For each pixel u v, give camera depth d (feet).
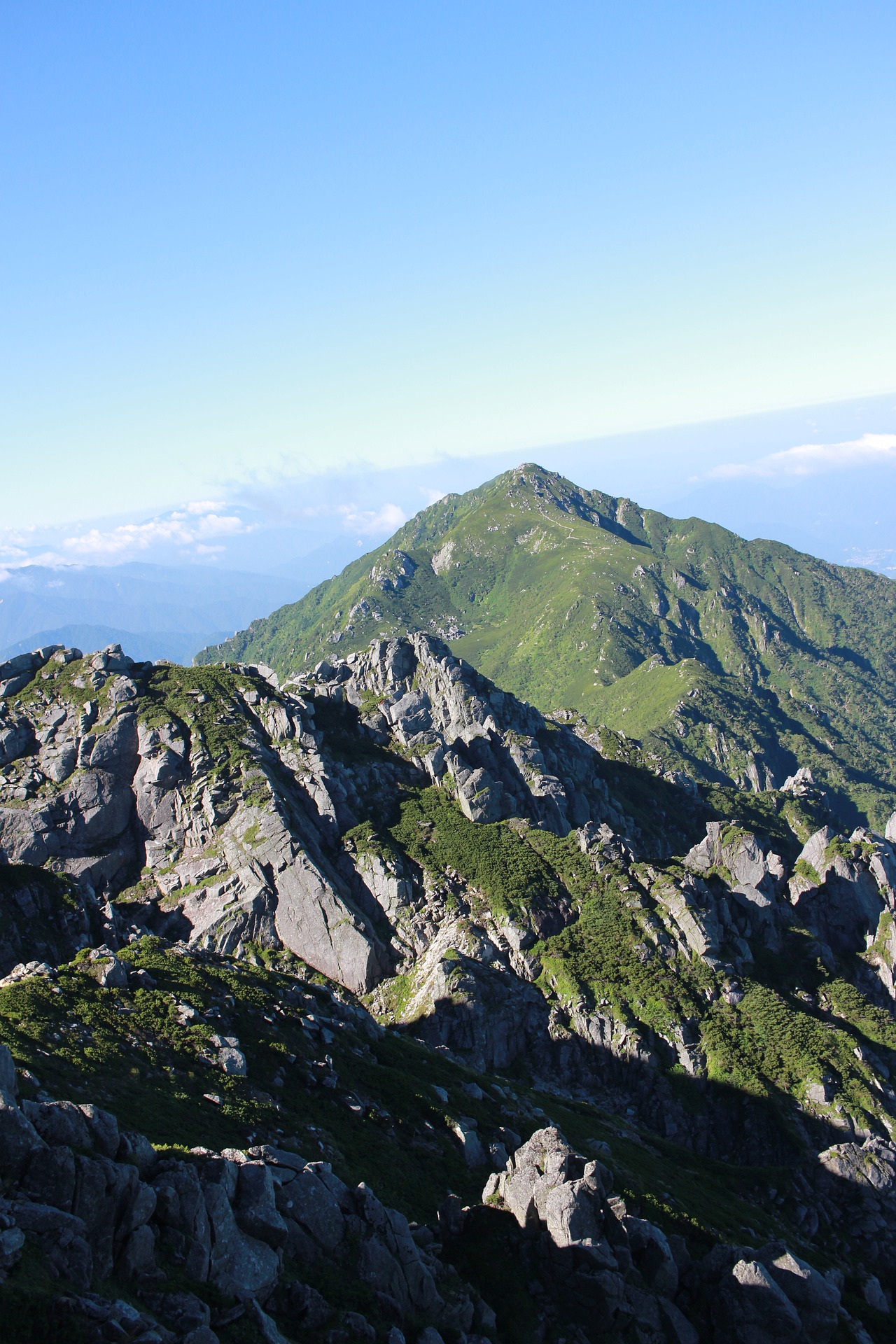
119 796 581.12
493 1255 213.05
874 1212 383.86
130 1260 147.13
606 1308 200.34
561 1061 474.08
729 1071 458.09
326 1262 178.60
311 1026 334.24
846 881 586.45
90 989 296.92
